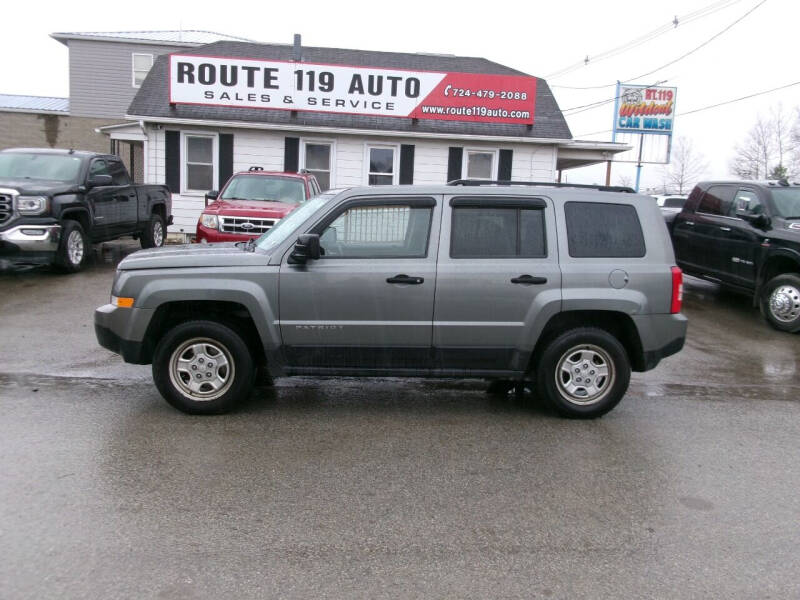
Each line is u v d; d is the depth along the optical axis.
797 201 9.93
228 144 17.11
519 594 3.13
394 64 20.75
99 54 28.33
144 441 4.84
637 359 5.64
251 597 3.04
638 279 5.45
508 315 5.38
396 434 5.16
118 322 5.33
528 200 5.48
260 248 5.62
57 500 3.89
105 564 3.26
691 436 5.32
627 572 3.34
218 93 16.58
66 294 9.94
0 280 10.88
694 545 3.61
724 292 12.62
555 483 4.35
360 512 3.88
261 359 5.74
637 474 4.53
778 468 4.71
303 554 3.41
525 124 17.59
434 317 5.35
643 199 5.61
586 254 5.47
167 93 17.84
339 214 5.41
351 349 5.38
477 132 17.56
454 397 6.17
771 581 3.29
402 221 5.43
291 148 17.27
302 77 16.66
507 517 3.87
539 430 5.34
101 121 28.67
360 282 5.29
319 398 6.02
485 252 5.42
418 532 3.67
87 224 11.83
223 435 5.02
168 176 17.08
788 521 3.91
